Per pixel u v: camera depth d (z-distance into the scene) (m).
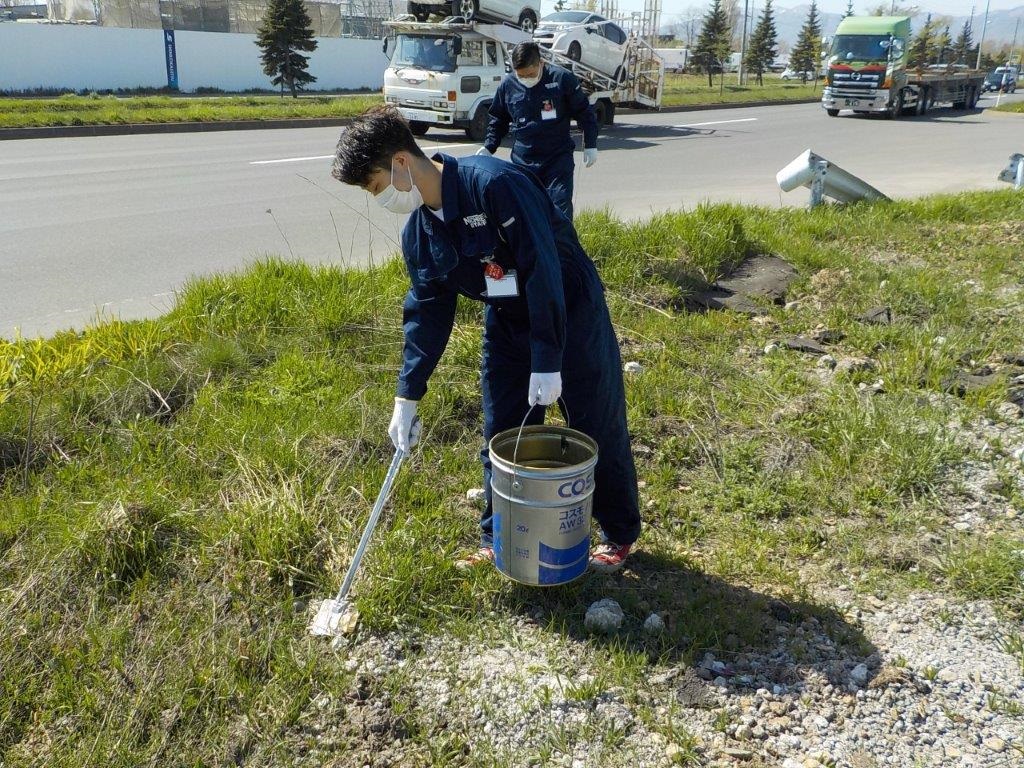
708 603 3.11
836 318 5.89
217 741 2.59
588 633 2.98
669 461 4.13
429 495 3.74
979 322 5.79
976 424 4.45
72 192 10.64
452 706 2.69
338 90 33.75
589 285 2.91
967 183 12.79
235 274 5.97
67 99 22.42
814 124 23.67
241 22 31.81
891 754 2.52
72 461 3.86
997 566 3.25
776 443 4.25
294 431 4.08
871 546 3.48
